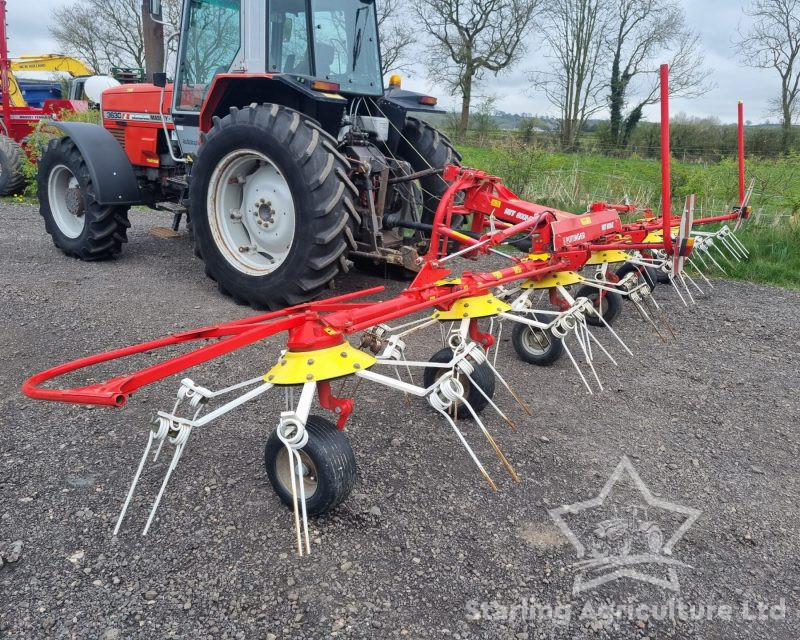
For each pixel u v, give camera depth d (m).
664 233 3.51
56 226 6.45
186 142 5.91
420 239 5.77
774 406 3.65
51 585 2.06
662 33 28.53
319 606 2.00
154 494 2.54
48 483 2.59
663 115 3.38
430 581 2.12
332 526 2.38
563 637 1.93
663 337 4.80
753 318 5.40
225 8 5.30
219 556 2.20
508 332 4.77
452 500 2.57
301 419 2.20
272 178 4.93
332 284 4.95
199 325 4.54
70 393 2.18
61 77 17.75
